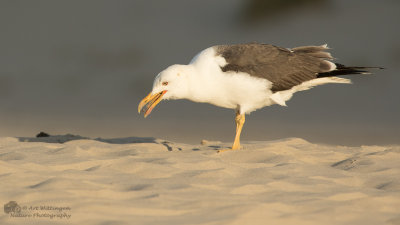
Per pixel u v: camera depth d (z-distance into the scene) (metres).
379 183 7.28
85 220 5.39
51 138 11.12
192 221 5.43
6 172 7.05
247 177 7.42
